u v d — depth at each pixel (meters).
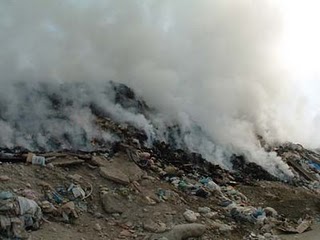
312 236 7.61
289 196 9.53
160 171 8.80
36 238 5.82
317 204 9.27
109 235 6.45
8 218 5.87
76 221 6.57
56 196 6.83
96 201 7.14
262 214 7.99
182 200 7.88
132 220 6.91
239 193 8.98
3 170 6.96
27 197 6.48
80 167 7.87
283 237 7.49
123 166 8.29
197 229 6.78
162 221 6.99
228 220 7.64
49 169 7.43
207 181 8.96
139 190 7.68
